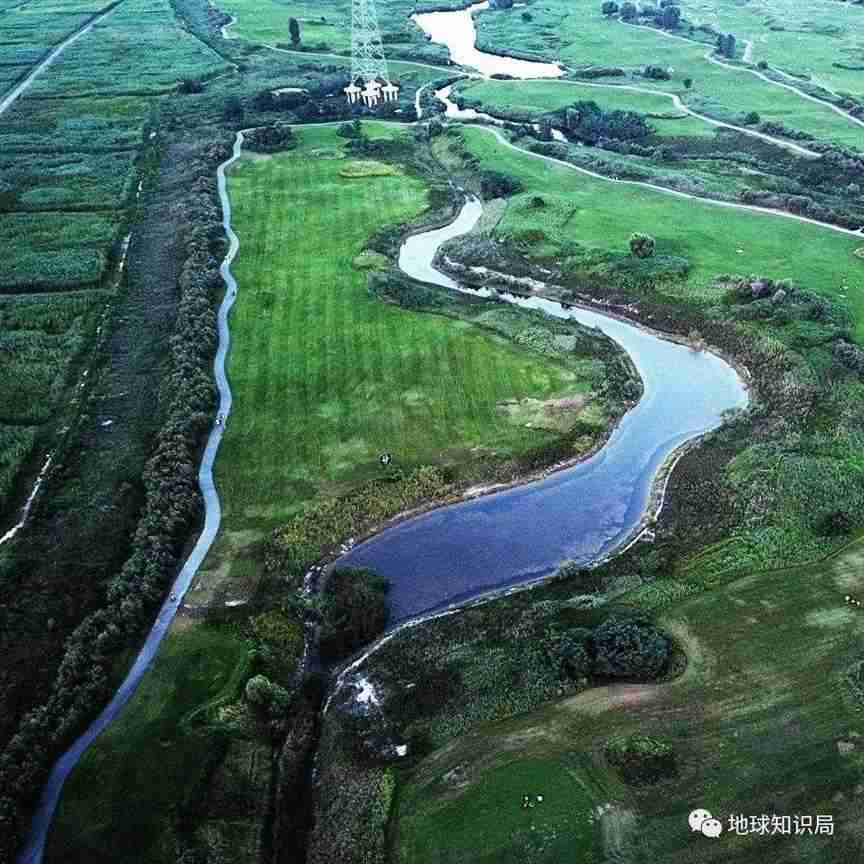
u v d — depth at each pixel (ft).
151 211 329.31
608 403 206.80
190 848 116.98
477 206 334.85
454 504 180.65
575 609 150.20
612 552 167.94
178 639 150.92
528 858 111.45
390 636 150.51
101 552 168.35
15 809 120.88
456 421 201.87
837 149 350.64
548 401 208.03
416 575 164.96
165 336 242.58
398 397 210.79
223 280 273.95
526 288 269.64
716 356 230.68
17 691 140.56
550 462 189.88
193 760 129.08
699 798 116.78
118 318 254.06
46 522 176.55
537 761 123.65
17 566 164.66
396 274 278.26
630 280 260.62
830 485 173.17
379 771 124.98
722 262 267.18
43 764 128.57
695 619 145.79
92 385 221.46
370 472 186.39
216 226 307.37
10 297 263.08
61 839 119.24
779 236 285.02
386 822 117.60
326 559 168.55
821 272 257.75
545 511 178.91
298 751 132.46
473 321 243.60
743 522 169.27
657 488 183.83
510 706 132.36
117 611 153.28
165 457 189.06
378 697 137.90
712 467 187.62
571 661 136.26
